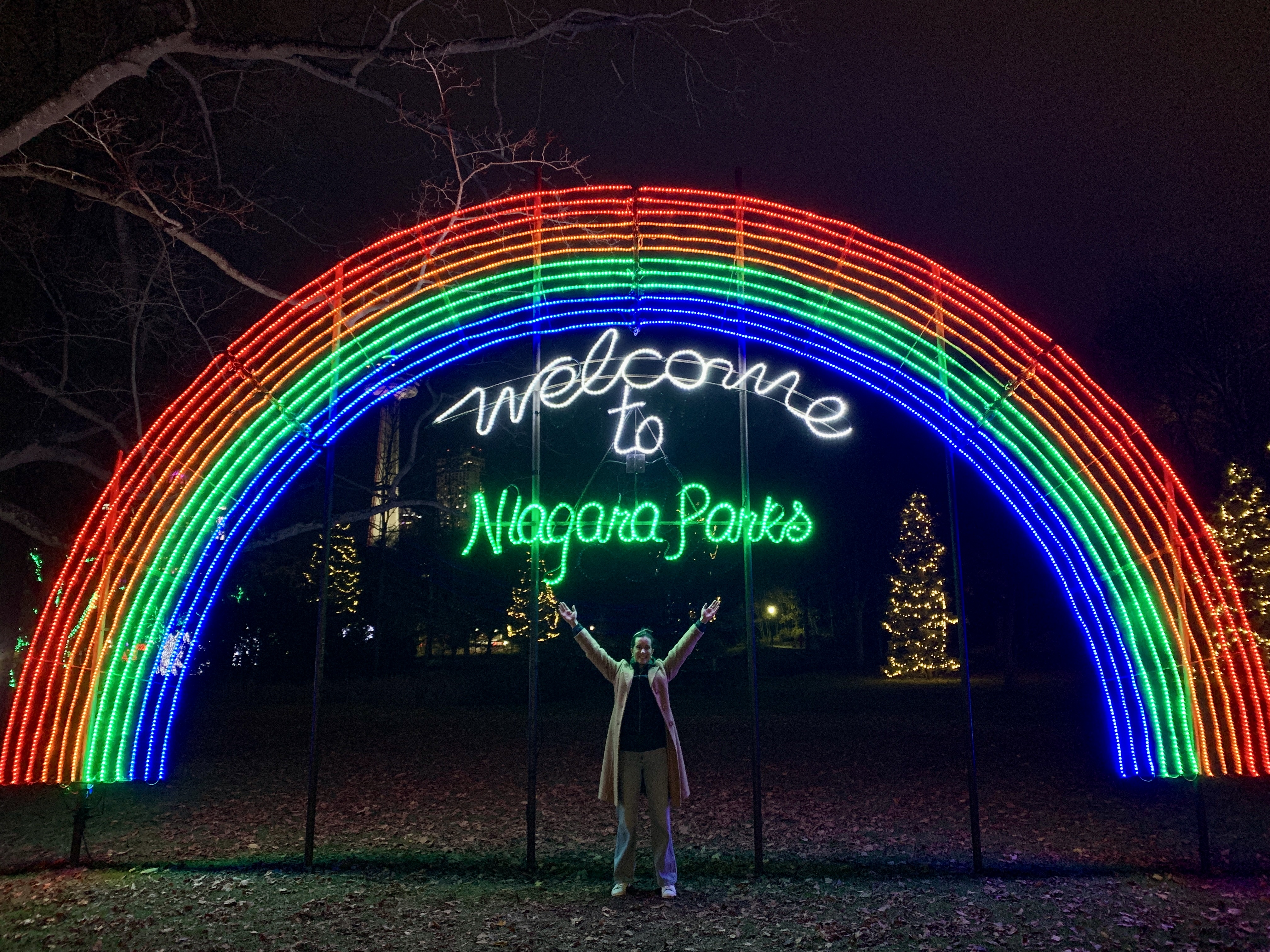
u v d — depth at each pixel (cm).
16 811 986
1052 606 2667
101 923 583
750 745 1516
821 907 612
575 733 1698
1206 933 554
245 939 551
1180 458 2389
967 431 761
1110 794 1053
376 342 798
